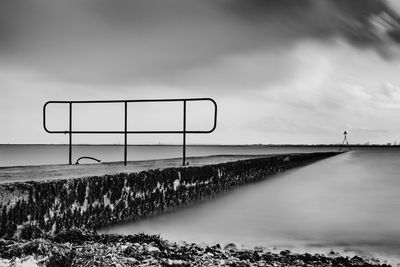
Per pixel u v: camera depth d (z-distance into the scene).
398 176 24.59
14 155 114.31
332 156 73.12
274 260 4.50
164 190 6.87
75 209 4.63
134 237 4.69
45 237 4.15
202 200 8.91
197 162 11.25
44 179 4.50
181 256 4.08
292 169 29.66
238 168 12.89
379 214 9.81
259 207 9.92
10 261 3.33
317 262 4.56
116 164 9.22
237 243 6.00
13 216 3.88
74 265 3.37
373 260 5.13
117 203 5.43
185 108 8.55
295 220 8.50
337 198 13.09
